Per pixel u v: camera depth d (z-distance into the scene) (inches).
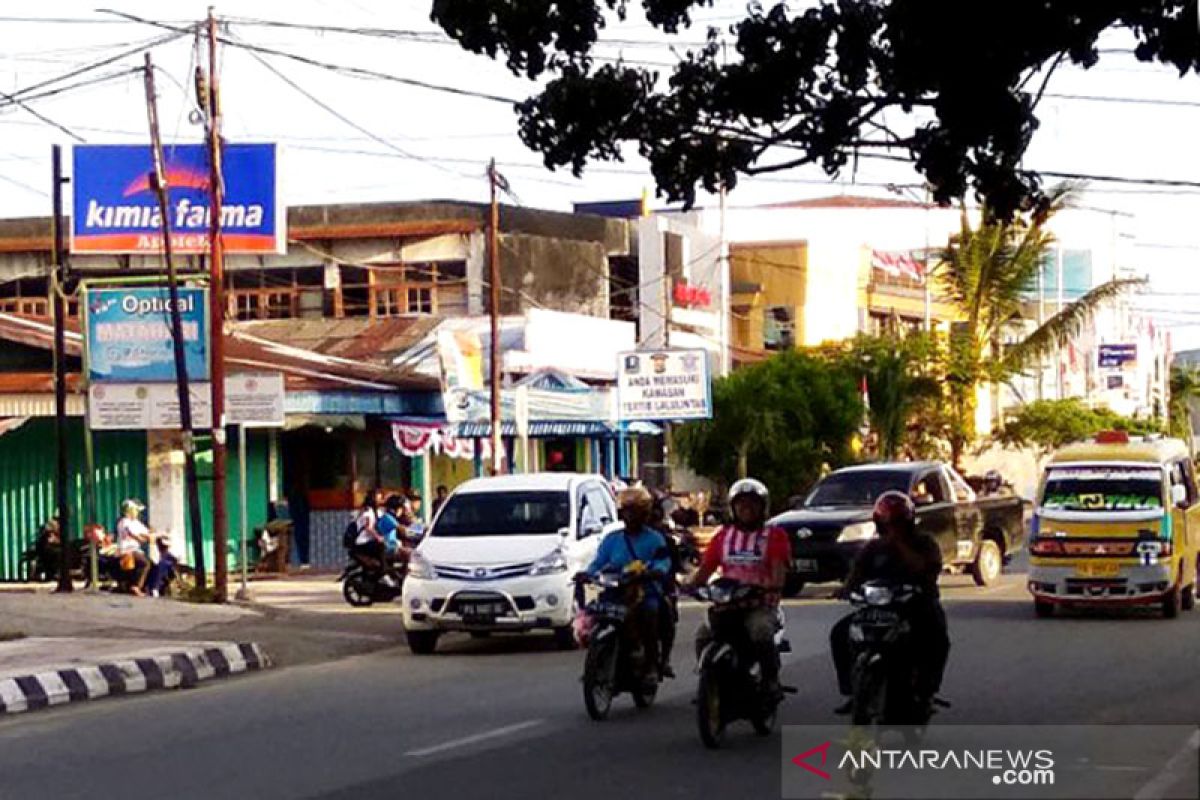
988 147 662.5
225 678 887.1
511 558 942.4
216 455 1226.0
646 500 689.6
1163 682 765.9
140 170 1704.0
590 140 674.8
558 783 530.0
